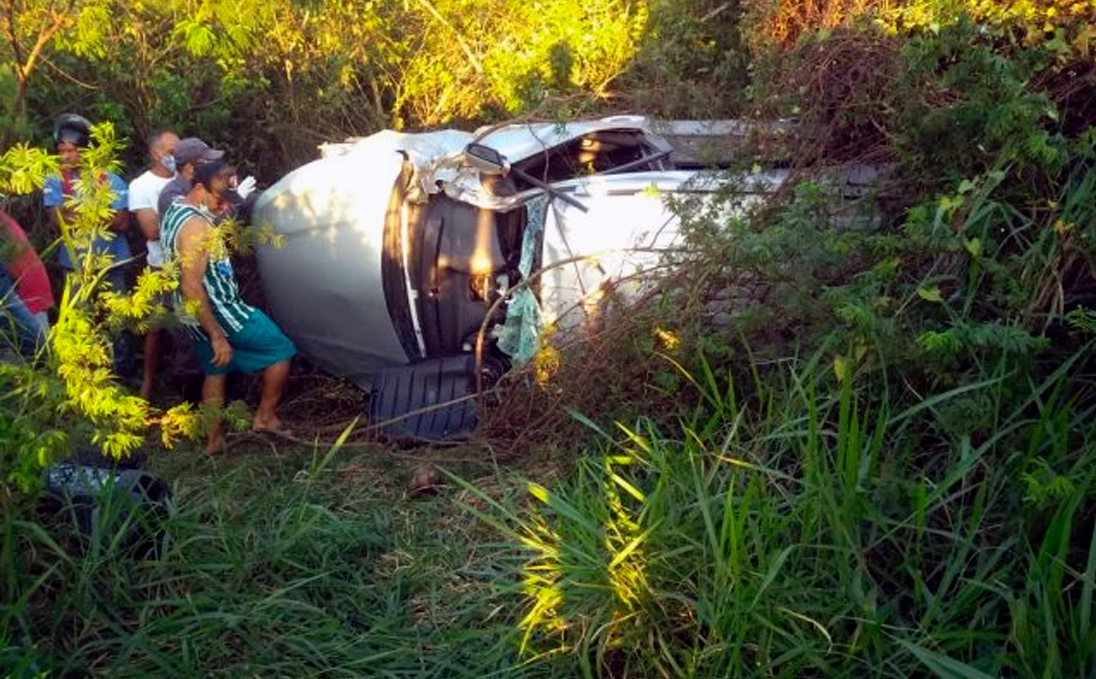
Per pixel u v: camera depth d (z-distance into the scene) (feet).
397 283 19.06
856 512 11.84
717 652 11.27
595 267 17.46
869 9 16.43
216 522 14.39
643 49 26.35
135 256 21.42
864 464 12.20
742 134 17.74
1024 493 11.80
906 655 11.22
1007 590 11.05
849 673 11.19
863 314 12.62
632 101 23.56
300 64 26.71
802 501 11.93
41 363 13.85
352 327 19.85
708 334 15.14
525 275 18.02
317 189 19.75
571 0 27.78
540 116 21.04
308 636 12.68
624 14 27.89
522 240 18.39
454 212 18.81
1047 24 14.30
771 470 12.58
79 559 12.87
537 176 19.83
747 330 14.47
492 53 28.27
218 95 25.23
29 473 11.92
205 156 18.29
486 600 13.07
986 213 13.16
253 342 18.66
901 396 13.32
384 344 19.70
